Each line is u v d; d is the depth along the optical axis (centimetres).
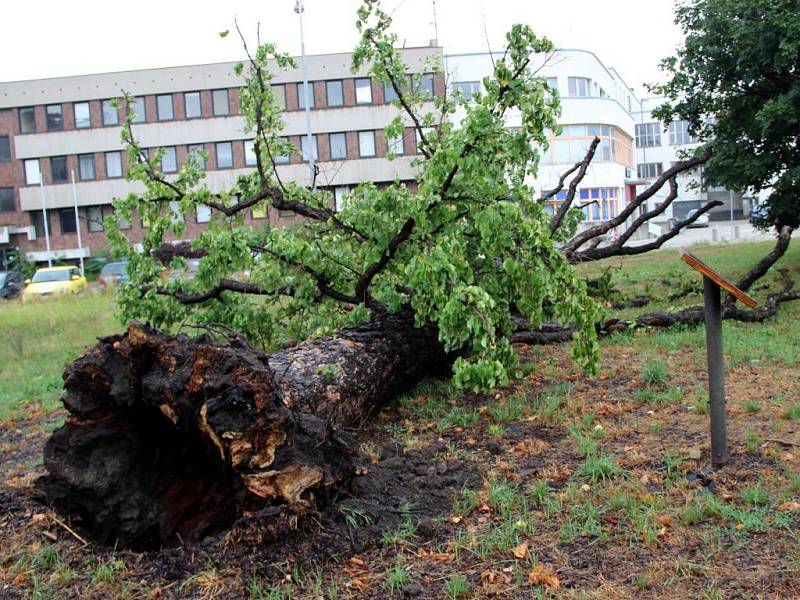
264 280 691
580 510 435
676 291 1190
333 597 364
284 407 430
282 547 398
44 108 4488
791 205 1219
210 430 411
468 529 425
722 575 365
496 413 625
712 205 912
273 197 697
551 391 686
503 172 654
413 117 805
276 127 756
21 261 4156
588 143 4253
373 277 684
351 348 620
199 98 4362
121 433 458
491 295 641
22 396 903
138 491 458
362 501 443
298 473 412
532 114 592
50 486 456
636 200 925
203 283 669
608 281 947
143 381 437
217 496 460
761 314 937
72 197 4519
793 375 677
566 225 931
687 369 727
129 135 748
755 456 496
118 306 755
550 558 392
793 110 1120
